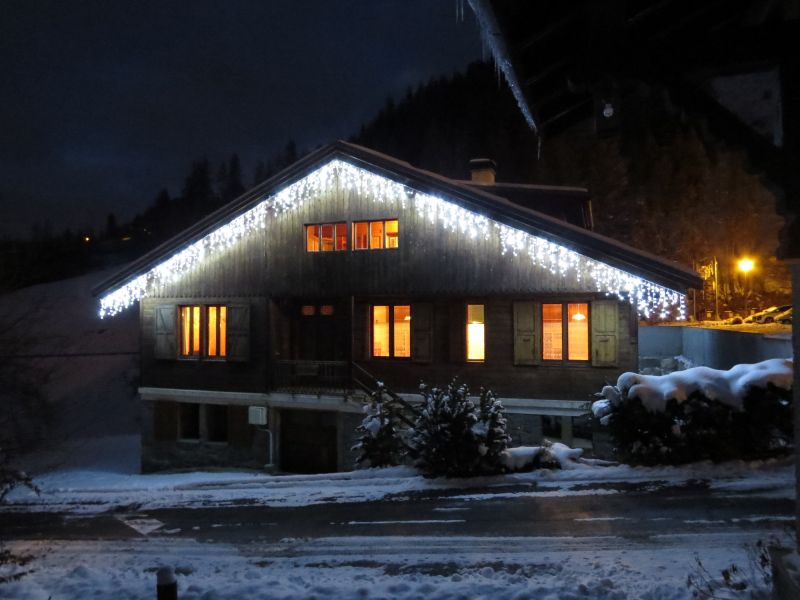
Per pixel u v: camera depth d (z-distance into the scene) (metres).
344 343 18.45
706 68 2.99
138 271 20.02
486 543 8.25
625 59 3.04
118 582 7.32
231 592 6.70
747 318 31.72
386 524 9.55
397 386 17.11
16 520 11.70
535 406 15.59
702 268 42.62
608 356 14.89
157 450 19.81
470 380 16.31
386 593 6.45
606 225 46.00
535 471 11.58
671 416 10.84
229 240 19.02
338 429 17.52
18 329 22.50
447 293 16.28
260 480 13.78
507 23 3.21
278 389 18.19
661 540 7.74
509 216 15.46
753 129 2.99
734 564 6.30
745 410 10.53
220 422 19.55
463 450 11.53
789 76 2.92
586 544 7.84
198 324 19.59
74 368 37.94
